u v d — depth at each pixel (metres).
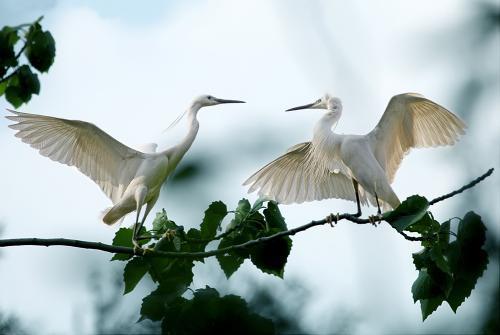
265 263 10.02
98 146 12.66
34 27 9.12
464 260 8.78
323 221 10.32
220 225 10.22
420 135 12.67
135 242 10.41
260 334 7.62
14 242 9.57
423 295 8.94
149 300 8.48
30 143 12.07
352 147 12.52
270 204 10.18
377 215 10.52
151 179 13.02
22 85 9.13
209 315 7.74
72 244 9.80
